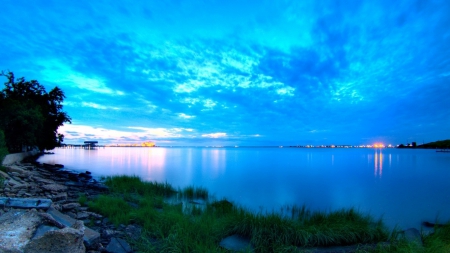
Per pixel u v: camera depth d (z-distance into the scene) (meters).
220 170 36.88
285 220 7.82
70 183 17.83
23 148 45.28
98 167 41.06
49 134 46.94
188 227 7.21
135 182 18.36
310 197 17.86
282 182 25.02
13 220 5.07
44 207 6.35
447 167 49.12
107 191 15.44
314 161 66.31
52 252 4.23
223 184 22.98
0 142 19.20
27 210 5.57
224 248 6.48
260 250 6.52
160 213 8.70
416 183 26.00
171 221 7.77
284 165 49.78
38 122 33.75
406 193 20.05
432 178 30.48
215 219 8.45
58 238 4.30
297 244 7.12
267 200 16.27
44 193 11.78
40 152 70.69
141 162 55.19
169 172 33.28
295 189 21.20
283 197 17.53
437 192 20.62
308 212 11.61
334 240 7.43
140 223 8.12
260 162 58.66
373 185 24.23
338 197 18.02
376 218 11.53
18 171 17.97
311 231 7.59
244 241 6.94
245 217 7.76
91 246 5.73
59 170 30.67
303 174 33.06
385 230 8.51
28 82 45.94
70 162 52.94
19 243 4.41
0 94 41.44
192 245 6.21
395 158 94.19
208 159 71.31
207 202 12.79
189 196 15.76
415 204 15.91
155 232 7.06
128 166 43.50
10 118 31.08
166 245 6.17
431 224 11.34
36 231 4.90
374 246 7.33
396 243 7.11
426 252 6.21
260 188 21.14
